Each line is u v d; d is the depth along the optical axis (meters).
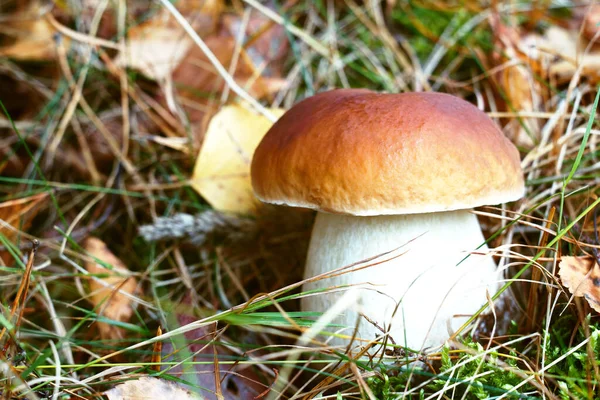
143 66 0.43
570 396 0.28
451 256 0.31
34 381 0.28
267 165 0.31
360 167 0.29
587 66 0.40
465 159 0.29
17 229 0.36
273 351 0.33
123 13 0.43
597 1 0.43
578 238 0.32
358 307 0.29
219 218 0.37
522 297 0.33
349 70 0.44
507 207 0.35
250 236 0.37
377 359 0.31
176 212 0.40
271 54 0.44
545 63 0.40
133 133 0.42
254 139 0.39
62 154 0.42
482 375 0.29
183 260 0.38
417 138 0.29
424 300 0.31
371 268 0.31
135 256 0.39
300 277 0.37
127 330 0.34
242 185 0.38
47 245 0.37
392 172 0.29
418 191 0.29
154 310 0.34
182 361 0.30
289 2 0.46
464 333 0.31
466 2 0.44
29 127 0.43
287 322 0.29
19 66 0.45
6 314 0.30
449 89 0.42
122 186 0.40
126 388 0.29
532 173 0.36
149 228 0.36
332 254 0.32
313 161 0.30
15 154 0.43
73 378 0.30
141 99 0.43
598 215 0.33
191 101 0.43
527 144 0.38
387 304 0.31
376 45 0.44
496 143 0.30
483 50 0.42
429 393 0.30
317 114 0.31
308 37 0.43
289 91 0.43
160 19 0.44
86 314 0.34
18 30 0.45
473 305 0.31
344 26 0.45
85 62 0.43
